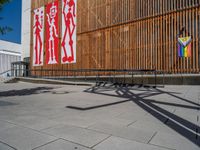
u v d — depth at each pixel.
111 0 15.78
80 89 10.62
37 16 22.16
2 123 3.65
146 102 5.94
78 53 17.89
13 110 4.90
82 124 3.57
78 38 17.98
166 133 3.03
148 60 13.37
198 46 11.34
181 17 12.07
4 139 2.81
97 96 7.52
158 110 4.76
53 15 20.34
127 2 14.79
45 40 21.09
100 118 4.02
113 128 3.31
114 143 2.63
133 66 14.09
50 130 3.21
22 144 2.61
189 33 11.72
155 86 10.25
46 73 20.69
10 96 7.80
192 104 5.48
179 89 9.13
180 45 11.98
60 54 19.48
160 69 12.76
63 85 13.88
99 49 16.33
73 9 18.56
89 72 16.73
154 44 13.16
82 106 5.41
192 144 2.58
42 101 6.38
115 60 15.19
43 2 21.47
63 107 5.29
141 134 2.99
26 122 3.72
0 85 14.46
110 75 14.98
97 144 2.59
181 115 4.21
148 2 13.64
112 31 15.55
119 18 15.19
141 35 13.84
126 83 12.11
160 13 12.98
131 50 14.30
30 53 22.83
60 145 2.57
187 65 11.66
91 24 17.05
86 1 17.59
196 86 10.06
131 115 4.27
